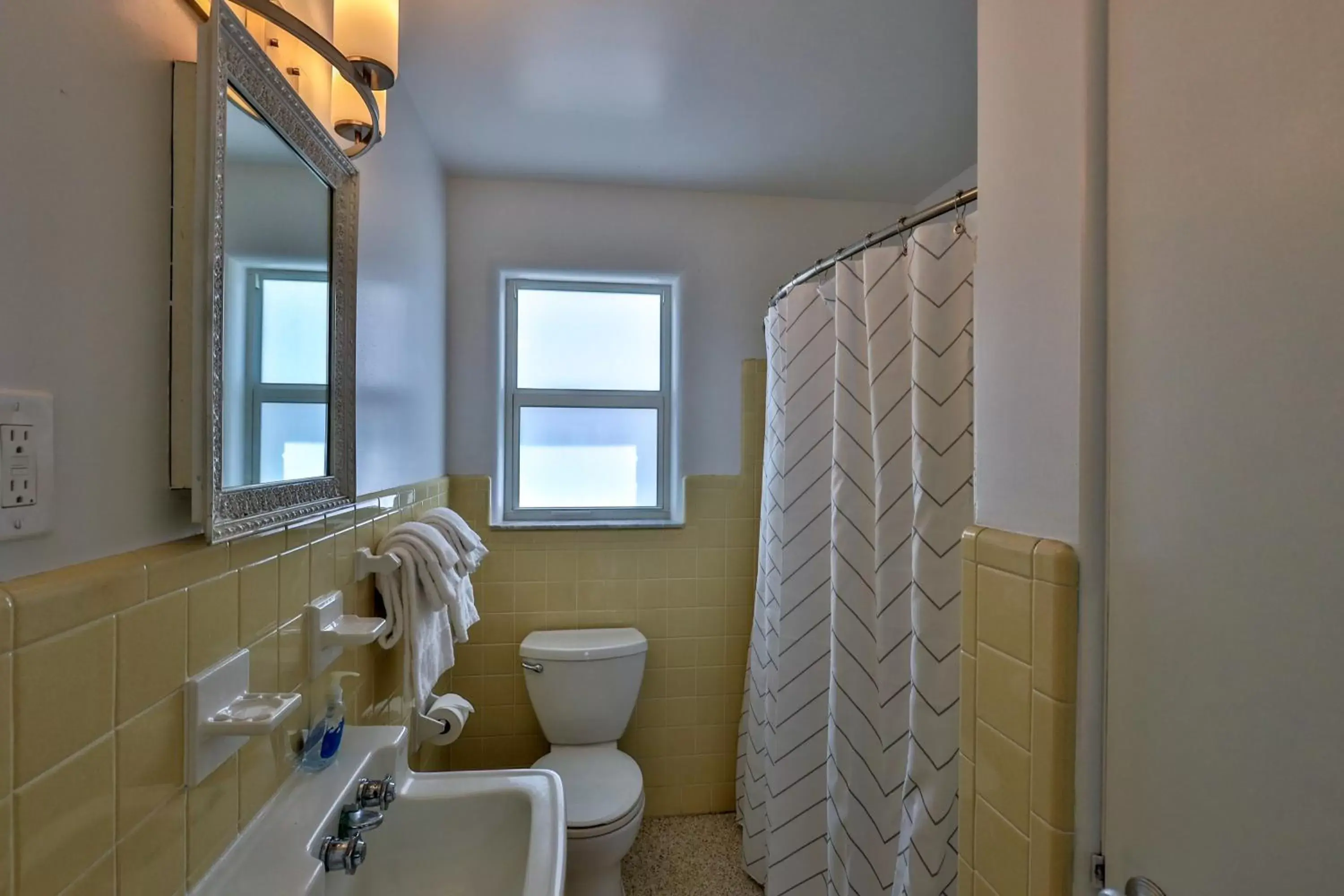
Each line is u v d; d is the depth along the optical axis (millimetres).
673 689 2281
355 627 1020
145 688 596
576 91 1655
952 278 1192
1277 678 511
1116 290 667
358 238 1145
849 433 1466
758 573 2066
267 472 817
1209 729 566
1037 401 773
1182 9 591
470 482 2193
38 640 472
